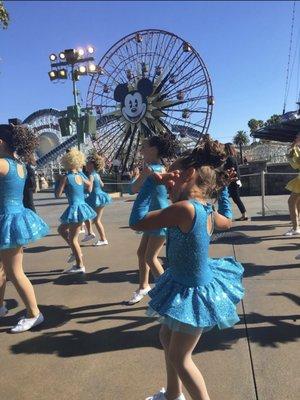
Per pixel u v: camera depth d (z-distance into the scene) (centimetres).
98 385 333
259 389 316
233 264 283
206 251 256
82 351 388
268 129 1252
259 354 364
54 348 396
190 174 265
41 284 594
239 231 877
